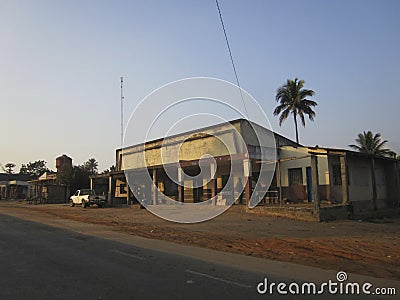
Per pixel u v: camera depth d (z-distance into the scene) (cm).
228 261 867
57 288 626
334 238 1216
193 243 1158
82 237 1291
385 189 2580
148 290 614
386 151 4575
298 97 4206
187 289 620
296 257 920
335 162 2262
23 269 773
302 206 1961
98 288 625
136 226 1645
